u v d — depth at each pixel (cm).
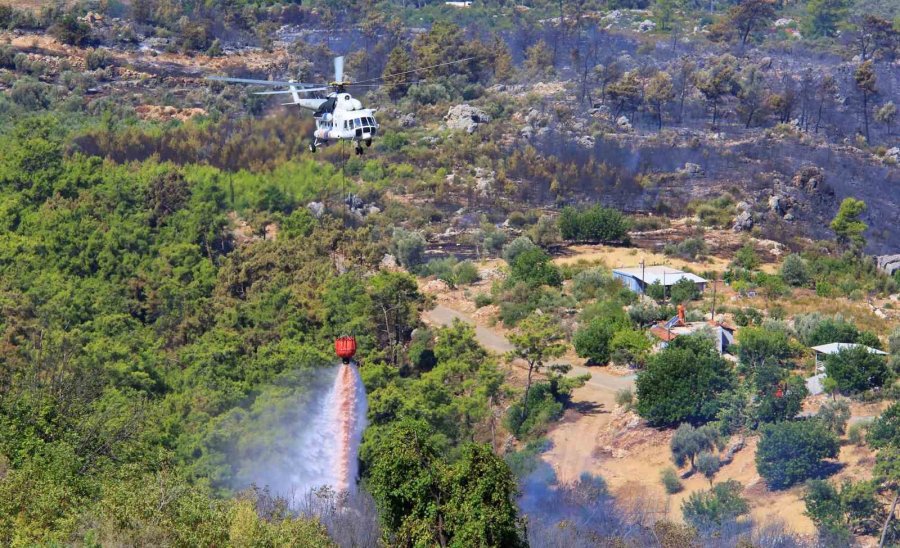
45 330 11106
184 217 15025
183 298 12644
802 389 9412
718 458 9112
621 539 7469
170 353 11544
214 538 5122
